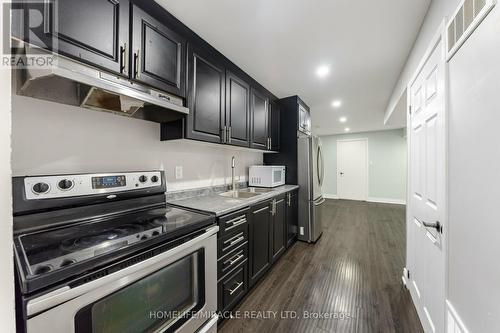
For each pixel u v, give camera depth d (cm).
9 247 47
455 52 102
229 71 204
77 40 94
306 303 171
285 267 232
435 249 124
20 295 66
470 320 87
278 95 310
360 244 299
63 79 88
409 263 185
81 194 115
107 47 105
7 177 47
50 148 115
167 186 181
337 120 487
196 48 163
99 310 76
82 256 76
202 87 169
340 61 212
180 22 152
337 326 147
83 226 111
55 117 117
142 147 161
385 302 172
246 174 294
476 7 83
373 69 230
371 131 640
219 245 145
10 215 47
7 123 46
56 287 66
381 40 177
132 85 119
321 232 341
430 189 133
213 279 131
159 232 103
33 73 84
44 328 62
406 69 209
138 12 120
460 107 97
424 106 146
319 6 138
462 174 95
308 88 284
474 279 85
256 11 142
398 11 144
